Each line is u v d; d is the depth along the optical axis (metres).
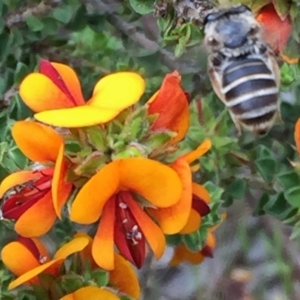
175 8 0.11
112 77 0.09
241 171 0.12
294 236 0.11
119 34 0.13
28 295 0.10
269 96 0.10
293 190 0.11
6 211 0.09
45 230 0.09
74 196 0.09
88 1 0.13
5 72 0.13
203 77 0.13
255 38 0.11
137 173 0.09
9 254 0.09
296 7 0.11
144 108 0.09
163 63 0.13
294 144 0.12
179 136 0.09
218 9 0.11
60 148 0.09
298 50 0.11
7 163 0.10
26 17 0.13
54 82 0.09
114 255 0.09
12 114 0.11
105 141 0.09
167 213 0.09
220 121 0.11
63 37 0.13
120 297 0.10
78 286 0.10
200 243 0.10
